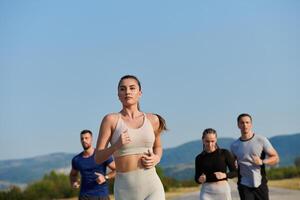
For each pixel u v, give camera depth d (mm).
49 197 52594
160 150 7324
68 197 53312
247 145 11305
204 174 10961
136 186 6984
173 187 55281
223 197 10844
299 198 24047
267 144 11273
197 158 11125
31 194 52125
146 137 6996
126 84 7039
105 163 11648
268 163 11211
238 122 11406
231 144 11531
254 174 11234
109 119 6992
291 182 49438
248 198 11266
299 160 85250
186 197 30062
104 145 6988
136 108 7148
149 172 7051
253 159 11125
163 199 7098
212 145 10992
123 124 6980
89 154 11648
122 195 7031
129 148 6973
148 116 7188
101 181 11391
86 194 11539
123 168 7012
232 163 11023
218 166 10914
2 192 51312
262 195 11258
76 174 11891
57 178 55094
